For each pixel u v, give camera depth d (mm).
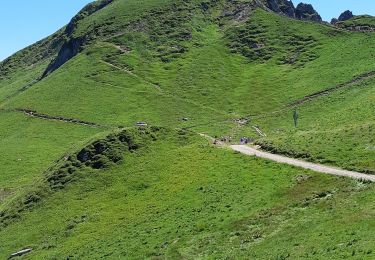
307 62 172125
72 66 186125
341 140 62688
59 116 150000
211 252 41750
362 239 33844
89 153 76375
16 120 152375
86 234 56625
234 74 172375
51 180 73875
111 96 158750
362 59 161000
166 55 186375
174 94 158375
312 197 46719
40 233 61656
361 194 43500
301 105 140500
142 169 70125
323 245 35031
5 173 114875
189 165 67125
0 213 71688
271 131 122812
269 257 36156
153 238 48875
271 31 197625
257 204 48969
